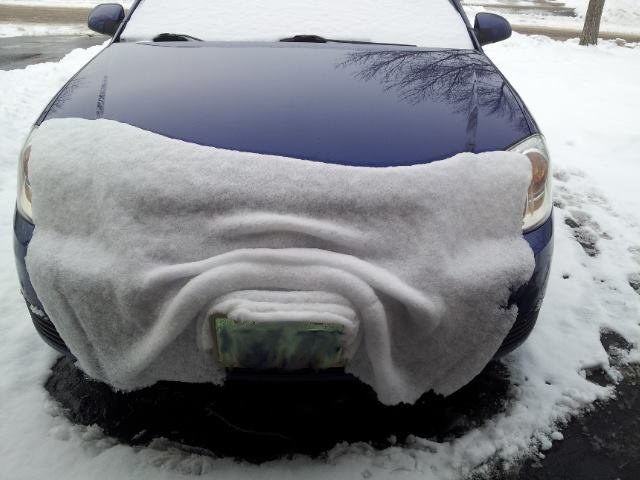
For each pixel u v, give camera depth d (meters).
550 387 1.89
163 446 1.65
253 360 1.34
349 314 1.29
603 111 5.01
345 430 1.71
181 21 2.55
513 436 1.71
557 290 2.43
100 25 2.82
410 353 1.44
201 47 2.28
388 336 1.37
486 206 1.48
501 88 1.98
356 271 1.31
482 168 1.52
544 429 1.74
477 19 2.90
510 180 1.52
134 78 1.96
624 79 6.45
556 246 2.79
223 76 1.95
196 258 1.36
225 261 1.32
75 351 1.49
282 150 1.53
